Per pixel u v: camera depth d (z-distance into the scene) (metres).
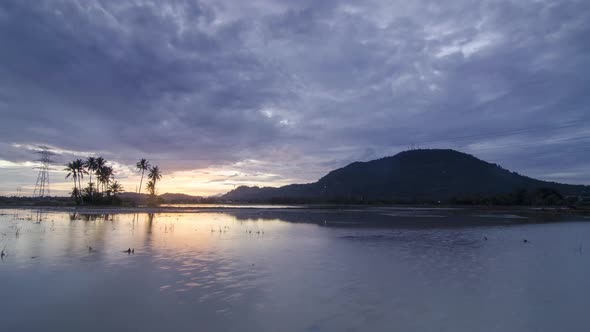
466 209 103.75
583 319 12.19
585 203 112.75
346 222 52.06
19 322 11.64
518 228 43.62
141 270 18.58
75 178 120.44
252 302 13.63
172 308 12.92
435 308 13.15
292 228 42.28
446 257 23.12
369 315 12.38
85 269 18.72
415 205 141.62
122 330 11.03
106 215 64.88
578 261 22.14
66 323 11.56
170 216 64.06
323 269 19.30
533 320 12.07
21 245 26.55
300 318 12.05
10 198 153.75
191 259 21.64
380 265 20.45
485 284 16.47
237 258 22.16
